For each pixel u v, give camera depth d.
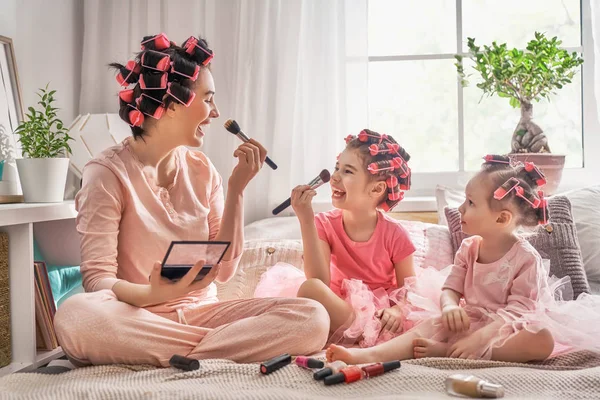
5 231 1.58
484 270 1.71
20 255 1.58
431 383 1.21
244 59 2.33
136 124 1.54
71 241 2.01
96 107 2.38
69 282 1.95
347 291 1.81
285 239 2.11
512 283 1.67
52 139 1.84
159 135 1.59
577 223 2.06
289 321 1.44
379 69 2.57
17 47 2.03
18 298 1.58
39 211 1.60
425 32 2.55
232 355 1.41
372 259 1.90
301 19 2.33
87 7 2.37
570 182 2.51
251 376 1.26
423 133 2.56
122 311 1.37
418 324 1.62
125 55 2.39
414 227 2.06
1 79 1.90
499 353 1.46
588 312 1.55
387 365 1.27
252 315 1.53
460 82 2.37
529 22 2.52
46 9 2.21
